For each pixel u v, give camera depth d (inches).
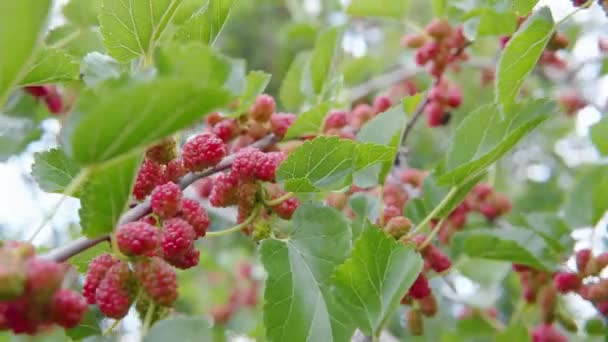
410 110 22.0
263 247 18.5
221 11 19.5
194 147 19.0
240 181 19.1
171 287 16.7
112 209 16.5
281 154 19.4
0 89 14.1
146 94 13.6
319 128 22.1
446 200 20.6
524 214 24.3
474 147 20.6
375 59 36.9
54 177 19.5
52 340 24.7
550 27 19.6
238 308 41.7
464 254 23.4
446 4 27.5
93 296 17.1
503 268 26.5
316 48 24.3
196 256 18.1
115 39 19.1
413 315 22.4
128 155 14.7
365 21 39.8
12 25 13.3
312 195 20.2
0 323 14.9
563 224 23.8
